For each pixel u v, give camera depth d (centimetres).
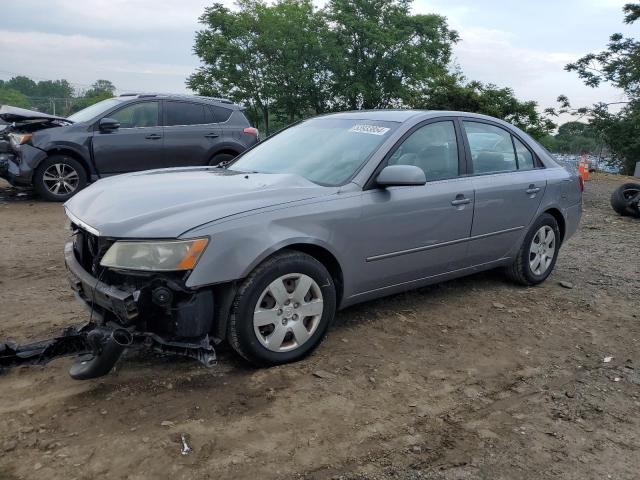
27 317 452
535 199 556
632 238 861
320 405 340
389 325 464
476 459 300
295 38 4012
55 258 632
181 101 1066
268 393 348
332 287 397
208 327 346
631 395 376
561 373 402
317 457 293
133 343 330
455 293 550
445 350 426
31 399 332
